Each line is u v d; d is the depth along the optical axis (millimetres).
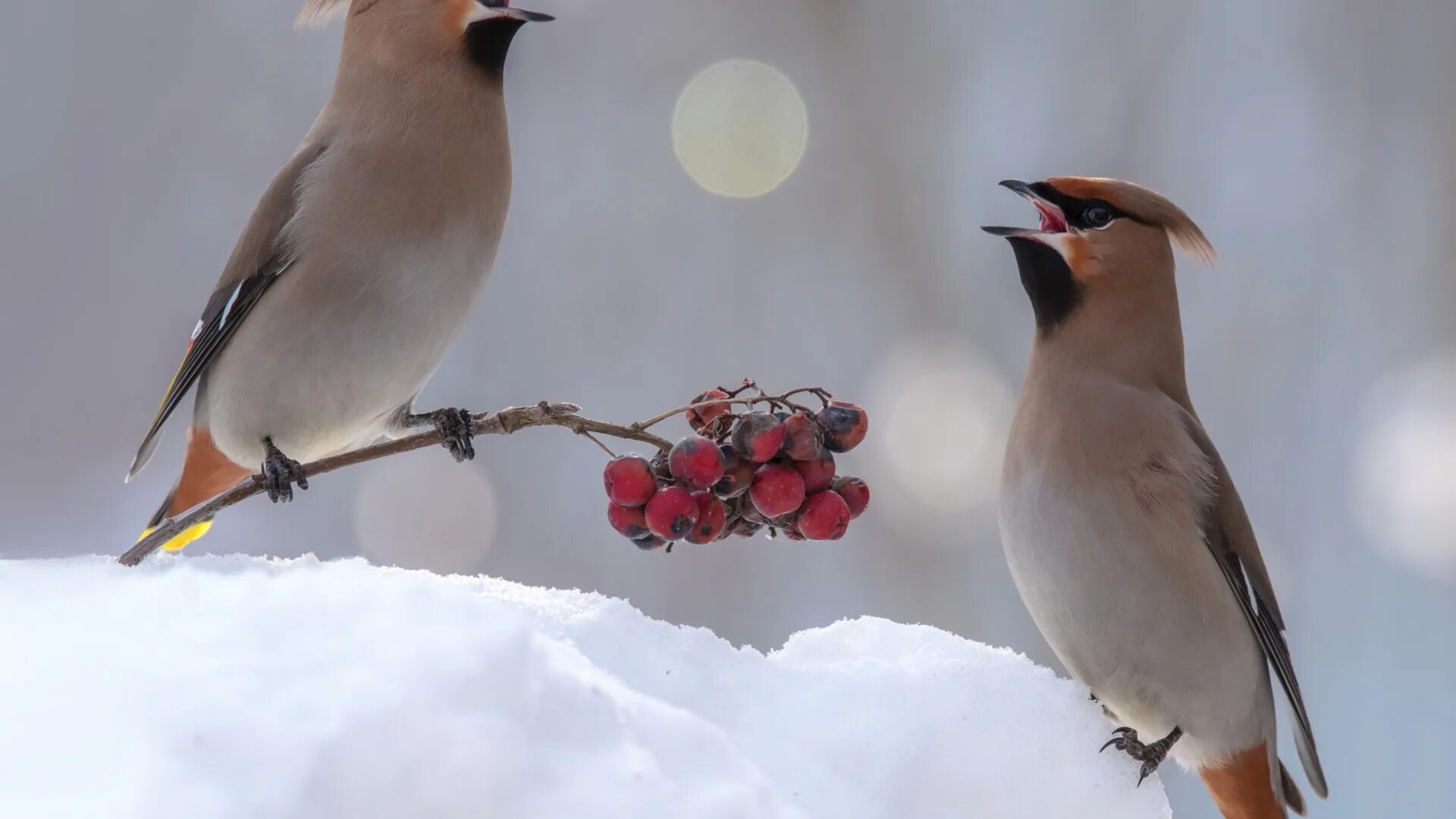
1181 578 5602
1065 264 5926
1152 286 5926
